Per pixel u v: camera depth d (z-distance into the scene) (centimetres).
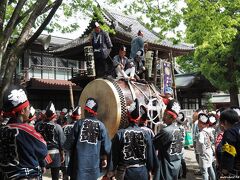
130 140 472
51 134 718
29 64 2078
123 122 687
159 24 1048
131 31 1720
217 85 2272
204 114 736
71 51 1730
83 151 502
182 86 2506
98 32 869
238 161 412
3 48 780
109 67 911
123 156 469
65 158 813
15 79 1984
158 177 493
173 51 1788
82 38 1702
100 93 712
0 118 502
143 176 473
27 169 348
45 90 2075
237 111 458
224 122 448
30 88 1948
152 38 1822
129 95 715
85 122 514
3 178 359
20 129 352
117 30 1466
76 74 1869
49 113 729
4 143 353
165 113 537
